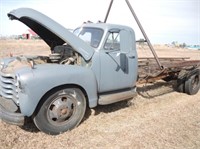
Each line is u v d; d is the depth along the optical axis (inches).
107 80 177.8
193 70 273.1
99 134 154.7
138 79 221.5
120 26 187.0
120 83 188.7
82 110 161.5
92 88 163.3
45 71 139.6
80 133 154.3
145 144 144.8
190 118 193.2
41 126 144.3
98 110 199.0
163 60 322.7
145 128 168.2
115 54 180.7
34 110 136.8
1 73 149.0
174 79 295.9
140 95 256.2
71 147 137.0
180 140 152.3
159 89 291.7
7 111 138.6
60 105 147.8
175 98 257.1
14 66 153.1
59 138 146.3
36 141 140.8
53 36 196.9
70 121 156.2
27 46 1075.3
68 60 172.1
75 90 154.6
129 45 191.5
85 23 202.2
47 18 150.6
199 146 145.9
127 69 192.2
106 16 238.1
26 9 148.8
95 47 173.0
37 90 134.6
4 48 864.9
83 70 157.6
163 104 230.8
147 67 262.2
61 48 188.4
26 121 164.4
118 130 162.6
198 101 249.4
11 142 137.0
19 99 134.8
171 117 193.6
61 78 143.9
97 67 169.3
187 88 272.2
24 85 131.3
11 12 150.8
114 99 182.4
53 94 143.9
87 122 172.1
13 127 156.1
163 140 151.3
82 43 163.3
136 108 212.4
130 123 175.9
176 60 327.3
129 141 147.7
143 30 223.5
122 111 201.2
